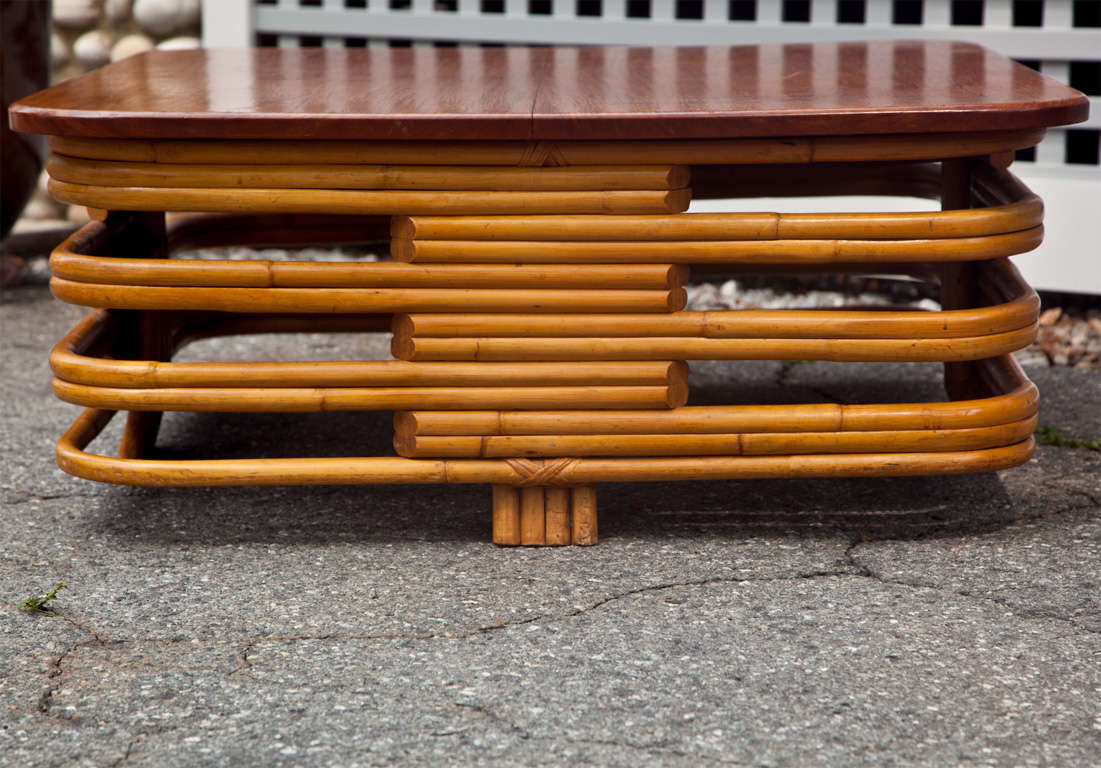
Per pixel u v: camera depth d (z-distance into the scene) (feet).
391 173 6.07
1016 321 6.25
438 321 6.21
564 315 6.23
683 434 6.31
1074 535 6.79
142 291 6.21
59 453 6.52
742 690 5.17
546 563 6.46
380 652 5.52
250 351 10.98
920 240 6.13
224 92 6.91
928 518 7.07
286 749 4.76
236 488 7.67
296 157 6.05
